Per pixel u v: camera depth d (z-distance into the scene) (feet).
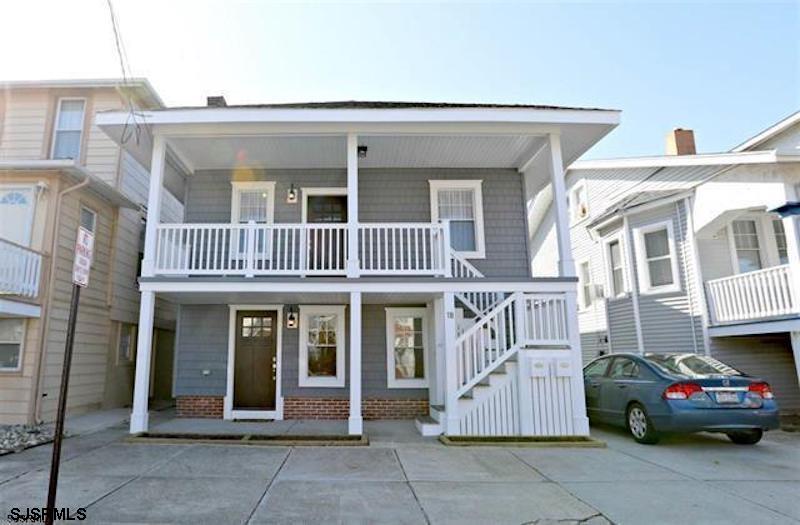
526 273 33.37
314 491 15.74
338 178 34.30
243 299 30.12
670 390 22.20
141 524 12.82
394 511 13.97
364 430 27.09
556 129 28.02
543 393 24.75
